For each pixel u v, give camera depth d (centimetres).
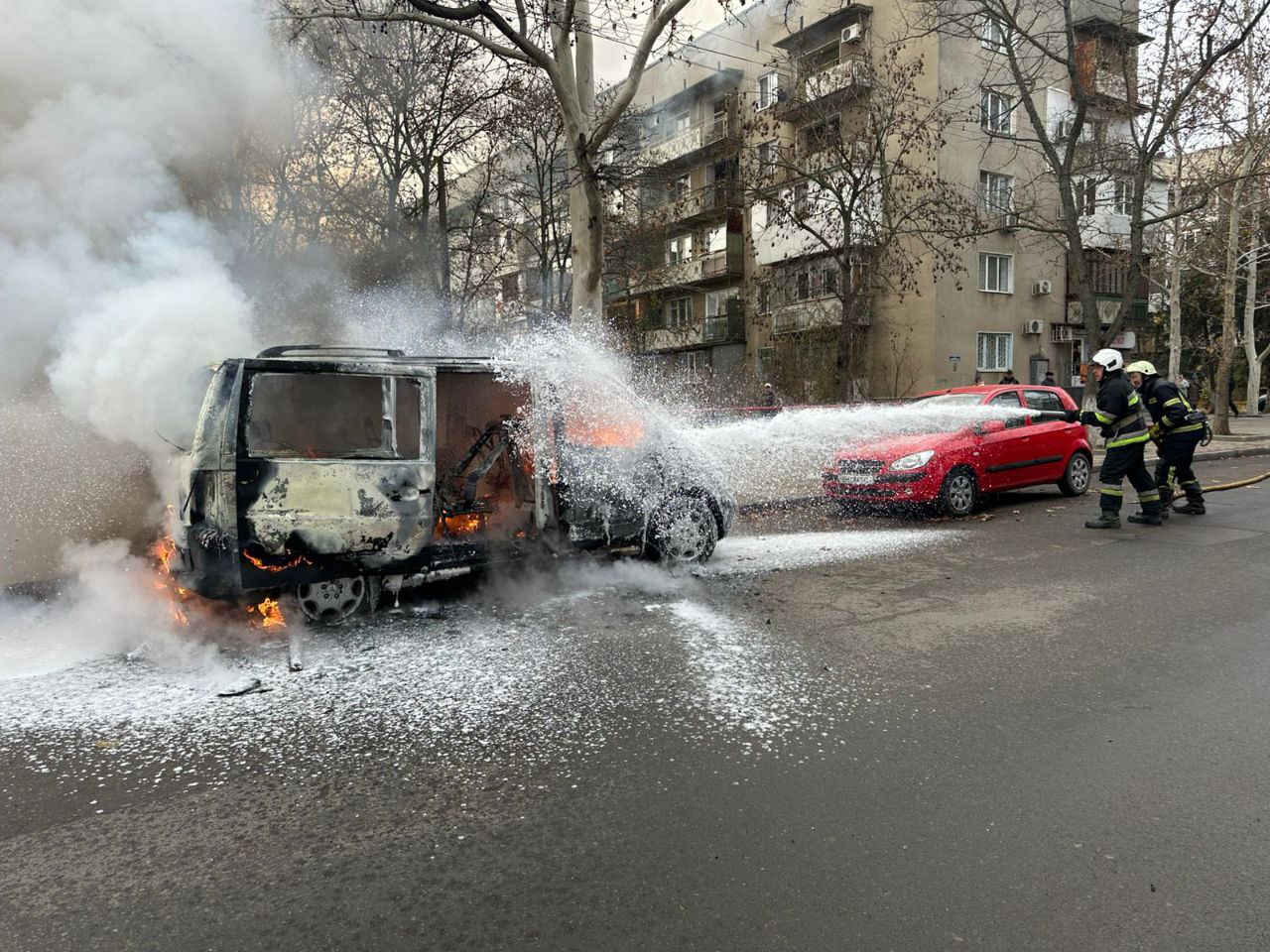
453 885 243
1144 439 783
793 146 2148
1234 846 255
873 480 887
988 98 2322
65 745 343
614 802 290
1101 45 1992
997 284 2456
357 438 547
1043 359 2522
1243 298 3334
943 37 2130
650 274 2895
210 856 260
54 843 269
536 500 564
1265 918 220
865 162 1886
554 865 252
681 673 416
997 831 266
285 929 224
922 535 798
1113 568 632
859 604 543
